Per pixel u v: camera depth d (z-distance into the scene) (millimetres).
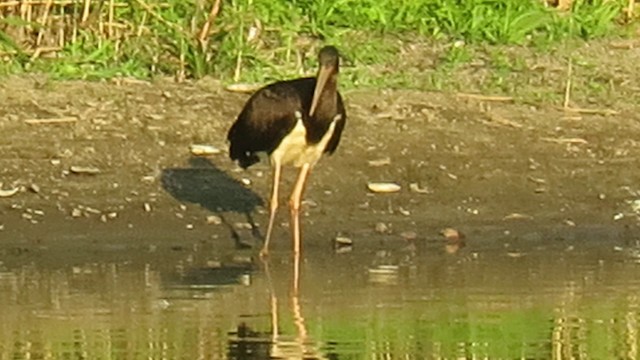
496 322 11859
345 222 14977
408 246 14703
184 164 15680
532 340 11328
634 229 15172
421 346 11133
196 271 13664
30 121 16234
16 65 17469
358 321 11859
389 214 15141
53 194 15039
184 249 14445
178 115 16547
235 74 17484
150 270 13680
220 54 17578
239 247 14539
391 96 17250
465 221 15156
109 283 13164
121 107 16641
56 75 17250
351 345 11133
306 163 14320
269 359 10727
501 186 15672
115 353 10898
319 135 14109
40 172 15344
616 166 16109
